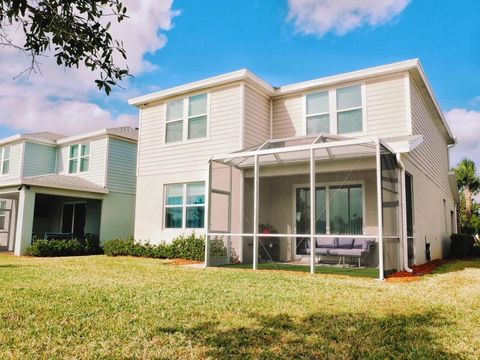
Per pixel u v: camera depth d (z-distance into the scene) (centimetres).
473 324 417
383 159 938
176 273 836
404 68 1070
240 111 1209
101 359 311
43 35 316
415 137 980
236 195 1163
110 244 1448
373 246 1053
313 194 874
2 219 1906
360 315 452
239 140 1197
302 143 1055
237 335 374
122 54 337
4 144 2070
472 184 2767
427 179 1289
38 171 1988
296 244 1195
